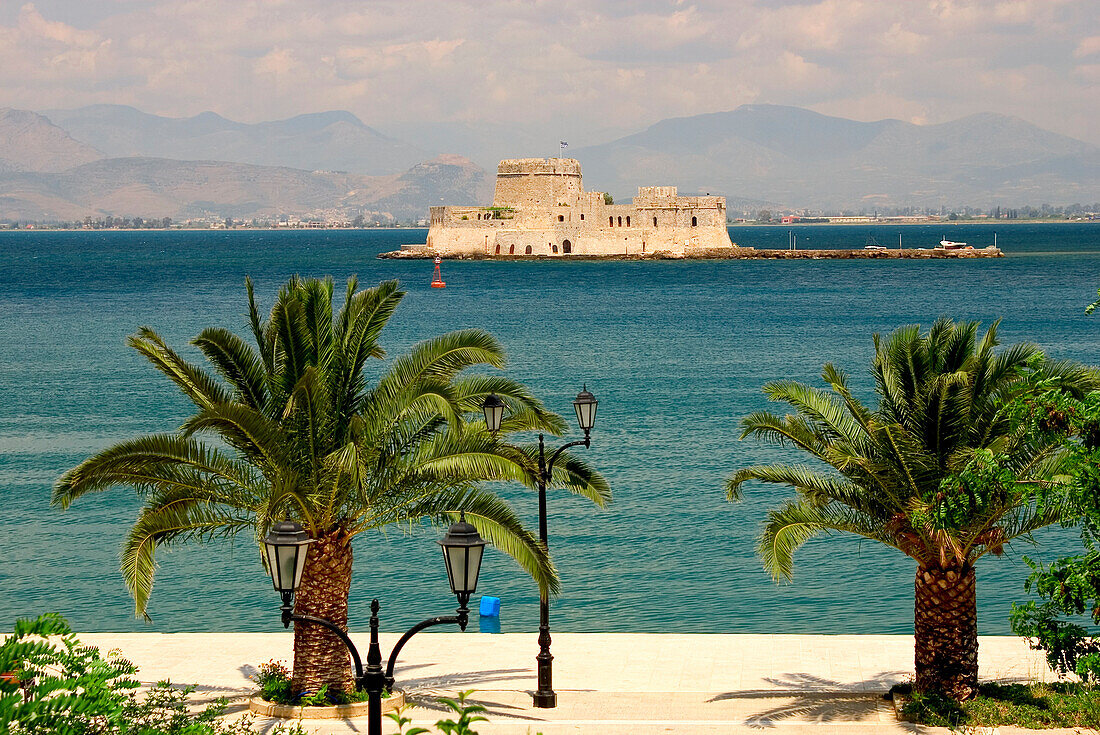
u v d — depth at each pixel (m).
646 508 108.44
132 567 55.38
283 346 57.94
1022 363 58.44
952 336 60.31
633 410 164.50
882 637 74.12
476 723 55.31
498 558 96.31
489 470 55.97
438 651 72.38
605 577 89.50
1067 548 95.44
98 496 116.00
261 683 62.53
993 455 54.56
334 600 57.94
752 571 90.56
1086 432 53.06
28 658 36.16
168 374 58.09
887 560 93.56
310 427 55.44
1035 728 53.94
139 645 72.38
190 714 53.19
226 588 89.38
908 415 59.34
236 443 55.44
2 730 32.97
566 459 65.06
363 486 56.69
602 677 66.38
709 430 147.75
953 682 57.66
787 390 62.66
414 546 98.50
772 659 69.62
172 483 57.03
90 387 188.12
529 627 79.50
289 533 40.72
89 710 35.06
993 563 92.56
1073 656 56.19
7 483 122.06
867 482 59.09
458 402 58.19
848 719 56.59
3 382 193.75
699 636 74.38
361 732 53.88
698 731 54.19
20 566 93.75
